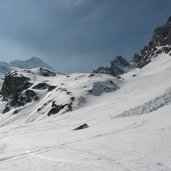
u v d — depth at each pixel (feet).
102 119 234.38
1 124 551.18
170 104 169.48
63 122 323.98
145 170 56.08
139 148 77.87
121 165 62.95
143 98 292.61
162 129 101.04
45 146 114.52
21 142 154.30
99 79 581.53
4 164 86.69
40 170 70.13
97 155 78.07
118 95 472.85
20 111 598.75
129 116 191.62
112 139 102.32
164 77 539.70
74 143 110.83
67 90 522.06
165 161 60.59
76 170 64.59
